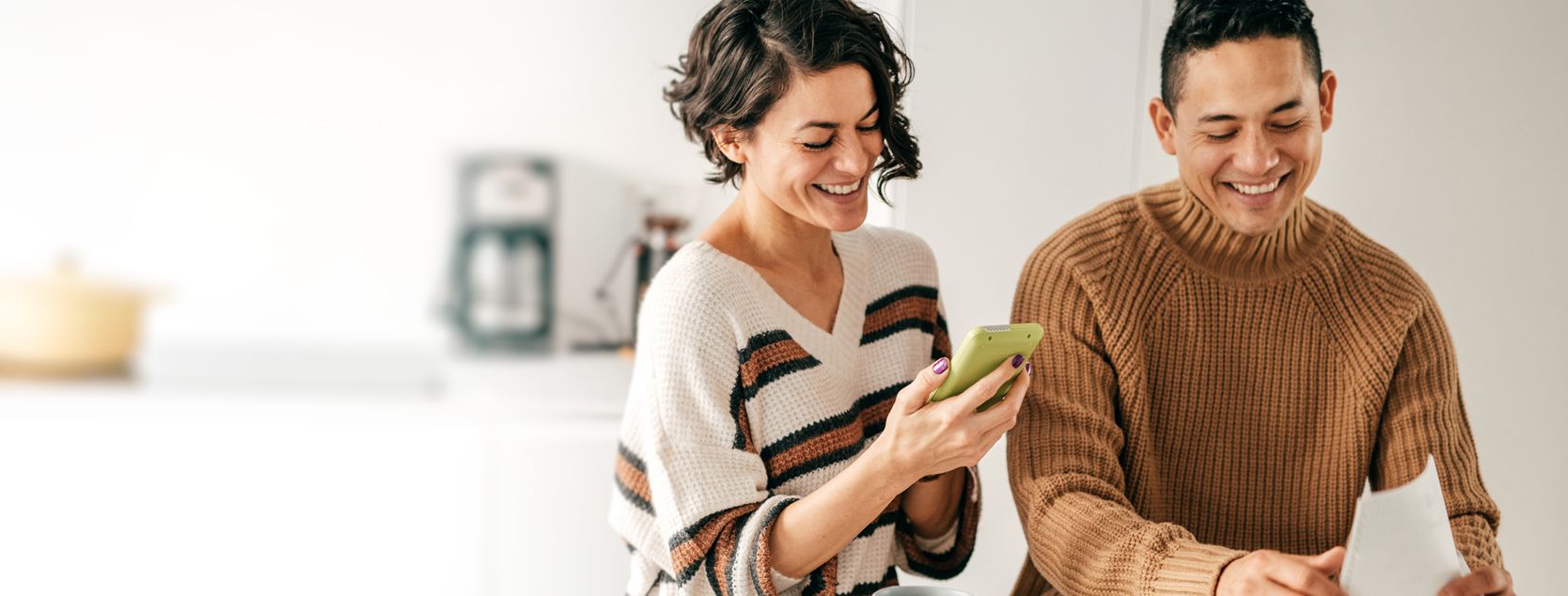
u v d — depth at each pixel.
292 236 2.46
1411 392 1.27
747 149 1.03
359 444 2.00
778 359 1.06
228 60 2.43
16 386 2.03
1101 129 1.66
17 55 2.37
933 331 1.19
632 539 1.10
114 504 1.99
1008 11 1.63
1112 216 1.31
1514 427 1.71
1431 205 1.65
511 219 2.40
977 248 1.66
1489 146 1.65
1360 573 0.97
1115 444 1.24
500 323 2.39
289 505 2.00
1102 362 1.27
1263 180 1.19
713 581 1.02
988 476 1.74
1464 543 1.18
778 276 1.09
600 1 2.43
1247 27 1.15
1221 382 1.29
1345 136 1.64
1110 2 1.65
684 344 1.03
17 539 1.98
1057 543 1.15
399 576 2.02
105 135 2.40
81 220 2.40
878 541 1.11
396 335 2.34
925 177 1.64
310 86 2.45
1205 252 1.27
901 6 1.62
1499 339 1.69
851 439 1.08
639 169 2.44
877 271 1.16
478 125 2.46
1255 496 1.30
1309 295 1.28
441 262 2.48
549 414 2.04
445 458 2.01
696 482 1.03
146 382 2.12
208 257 2.44
